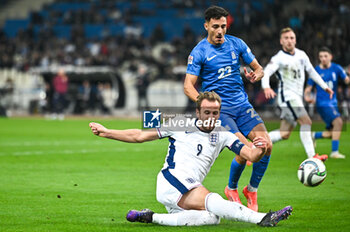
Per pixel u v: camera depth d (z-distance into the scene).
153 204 25.69
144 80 104.06
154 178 33.88
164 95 106.69
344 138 62.47
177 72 111.50
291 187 30.39
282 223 21.14
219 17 24.27
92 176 34.59
